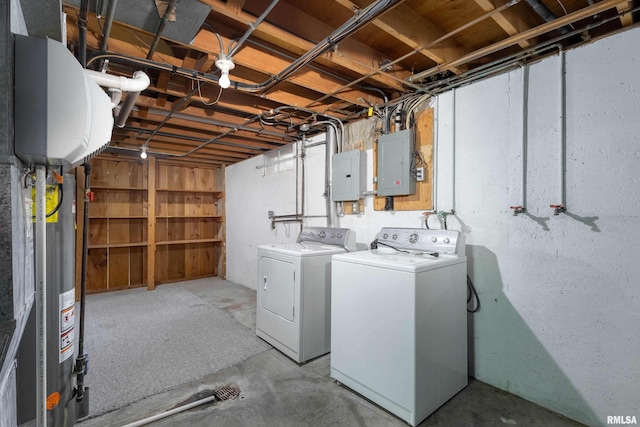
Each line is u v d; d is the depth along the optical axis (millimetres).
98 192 4766
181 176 5594
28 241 909
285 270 2580
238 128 3295
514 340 1998
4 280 679
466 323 2115
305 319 2449
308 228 3295
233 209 5434
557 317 1826
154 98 2633
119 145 4082
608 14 1724
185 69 1983
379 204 2812
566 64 1798
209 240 5605
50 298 1312
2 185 690
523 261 1965
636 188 1573
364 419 1763
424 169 2463
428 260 1894
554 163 1839
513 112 2006
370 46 2076
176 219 5535
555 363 1830
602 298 1670
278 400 1936
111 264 4875
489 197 2117
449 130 2326
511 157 2014
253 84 2293
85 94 905
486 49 1794
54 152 847
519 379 1976
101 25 1616
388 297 1822
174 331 3045
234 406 1874
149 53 1802
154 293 4562
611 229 1644
